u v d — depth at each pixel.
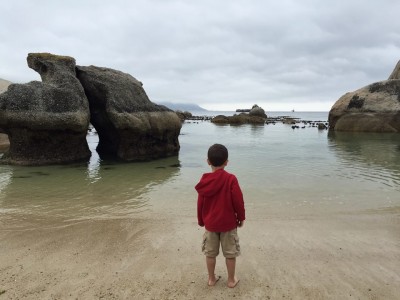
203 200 4.02
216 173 3.98
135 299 3.86
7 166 12.77
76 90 13.71
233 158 15.24
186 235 5.84
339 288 4.05
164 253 5.09
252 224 6.39
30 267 4.63
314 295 3.91
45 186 9.77
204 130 35.19
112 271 4.51
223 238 3.98
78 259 4.89
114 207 7.75
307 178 10.82
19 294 3.94
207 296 3.92
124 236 5.82
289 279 4.28
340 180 10.52
